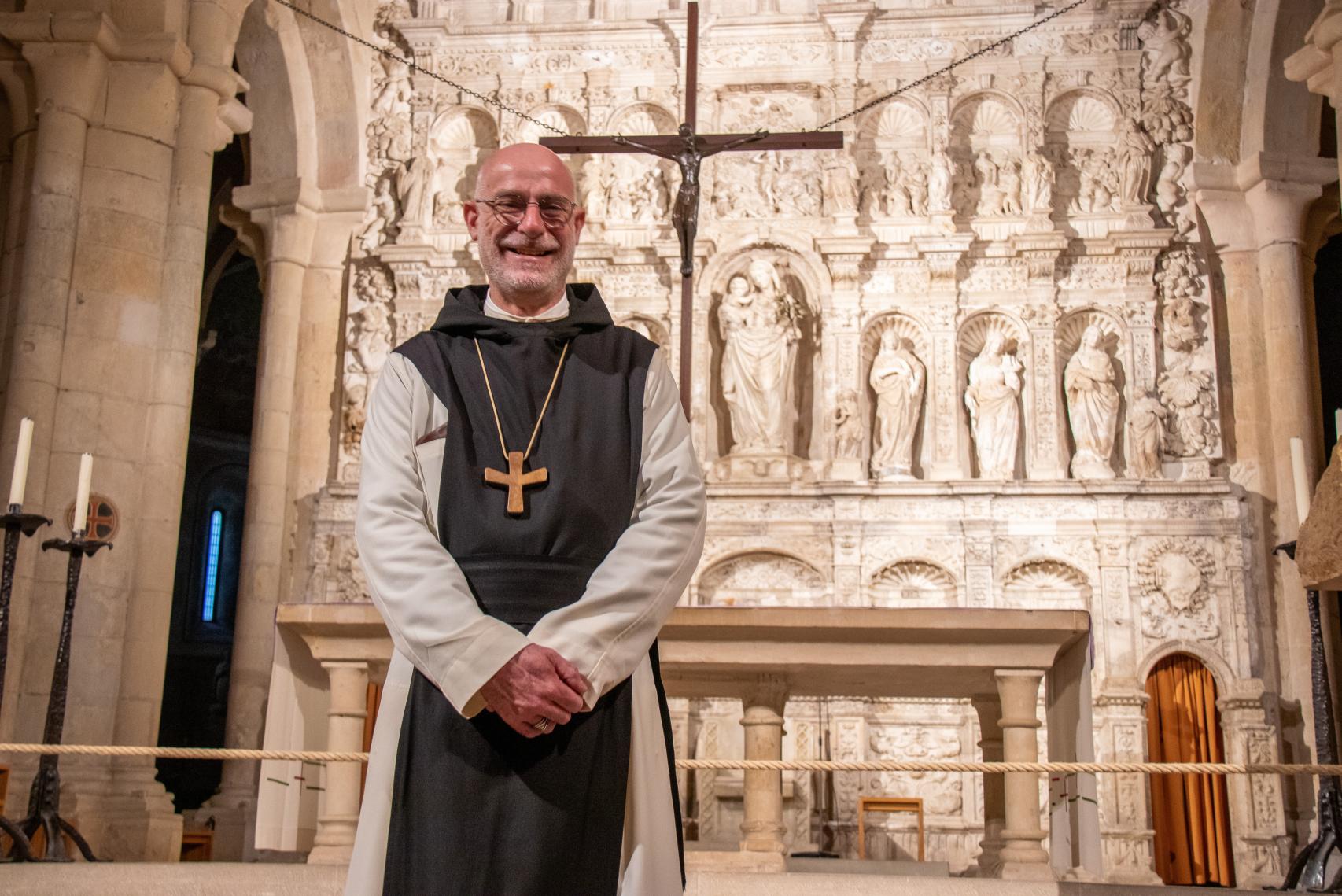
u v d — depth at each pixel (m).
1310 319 15.16
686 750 14.09
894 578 14.88
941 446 15.16
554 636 2.18
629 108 16.50
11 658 9.87
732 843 12.81
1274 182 14.95
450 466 2.37
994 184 15.88
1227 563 14.30
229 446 24.70
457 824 2.12
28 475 10.19
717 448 15.62
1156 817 14.31
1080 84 15.99
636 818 2.28
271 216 15.91
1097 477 14.79
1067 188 15.90
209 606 24.42
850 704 14.32
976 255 15.63
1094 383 15.11
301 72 16.16
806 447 15.59
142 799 10.30
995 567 14.54
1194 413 14.95
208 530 24.53
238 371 24.67
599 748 2.22
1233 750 13.85
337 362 15.99
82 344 10.66
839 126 15.98
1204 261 15.38
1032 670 6.80
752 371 15.38
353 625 6.91
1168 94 15.80
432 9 16.83
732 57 16.42
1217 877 13.87
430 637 2.14
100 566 10.38
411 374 2.48
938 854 13.92
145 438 10.91
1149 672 14.47
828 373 15.33
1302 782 13.80
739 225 15.82
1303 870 6.99
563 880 2.12
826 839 13.96
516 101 16.66
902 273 15.66
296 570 15.20
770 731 7.01
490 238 2.64
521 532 2.29
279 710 7.02
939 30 16.23
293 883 5.65
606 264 15.97
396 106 16.73
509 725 2.15
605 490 2.38
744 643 6.86
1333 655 14.09
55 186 10.72
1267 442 14.70
